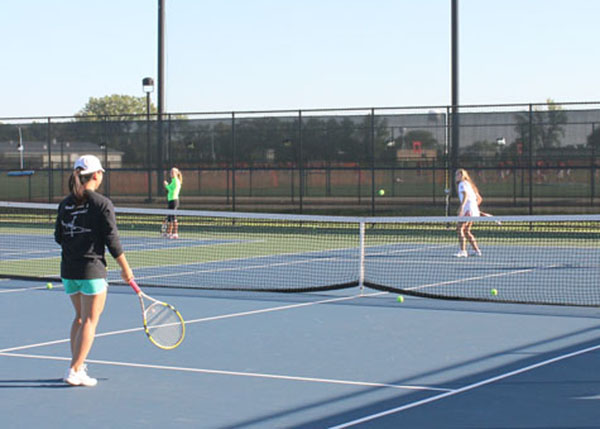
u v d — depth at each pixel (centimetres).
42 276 1368
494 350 761
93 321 631
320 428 527
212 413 564
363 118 2281
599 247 1822
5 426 537
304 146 2345
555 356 735
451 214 2214
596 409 564
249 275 1359
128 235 2250
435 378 655
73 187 617
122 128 2548
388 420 542
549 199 2141
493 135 2172
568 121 2114
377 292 1147
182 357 735
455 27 2286
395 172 2259
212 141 2444
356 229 2261
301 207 2358
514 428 522
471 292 1145
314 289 1146
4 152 2684
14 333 848
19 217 2697
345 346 780
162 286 1205
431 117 2220
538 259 1573
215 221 2456
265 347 777
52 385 640
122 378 661
